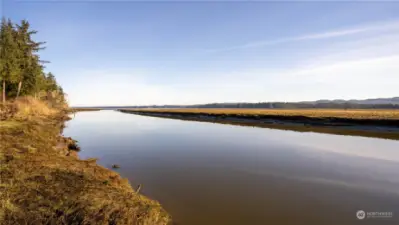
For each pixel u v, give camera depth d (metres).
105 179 8.85
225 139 24.64
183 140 23.97
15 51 39.09
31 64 45.16
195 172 12.16
